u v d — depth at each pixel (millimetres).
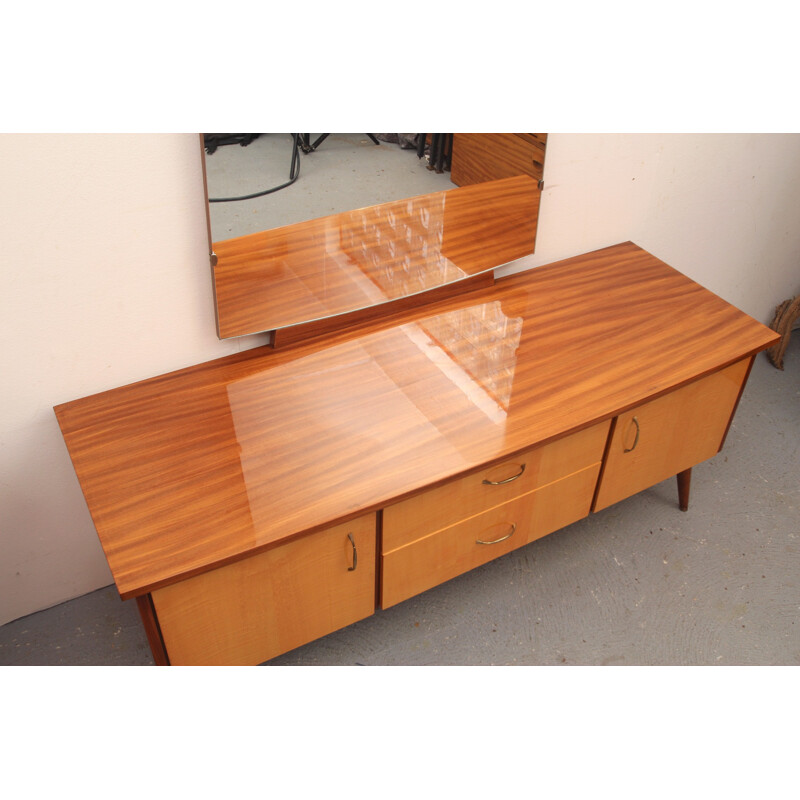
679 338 2053
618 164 2230
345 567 1703
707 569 2295
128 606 2133
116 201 1566
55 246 1558
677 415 2068
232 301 1789
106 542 1485
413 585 1882
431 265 2037
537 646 2088
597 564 2301
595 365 1949
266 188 1677
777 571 2293
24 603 2070
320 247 1825
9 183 1451
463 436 1728
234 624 1641
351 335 1998
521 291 2215
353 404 1793
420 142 1808
